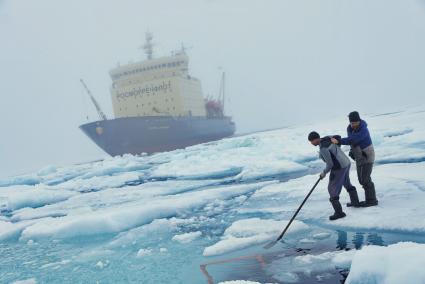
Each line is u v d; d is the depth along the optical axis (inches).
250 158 560.4
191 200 290.0
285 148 625.6
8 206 443.2
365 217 170.2
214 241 188.4
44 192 459.8
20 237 259.1
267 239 172.7
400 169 277.4
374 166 319.9
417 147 410.0
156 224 235.5
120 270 164.4
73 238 241.9
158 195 382.0
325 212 196.4
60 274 171.9
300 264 135.1
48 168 1055.6
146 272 156.6
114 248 203.3
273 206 235.5
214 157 634.2
